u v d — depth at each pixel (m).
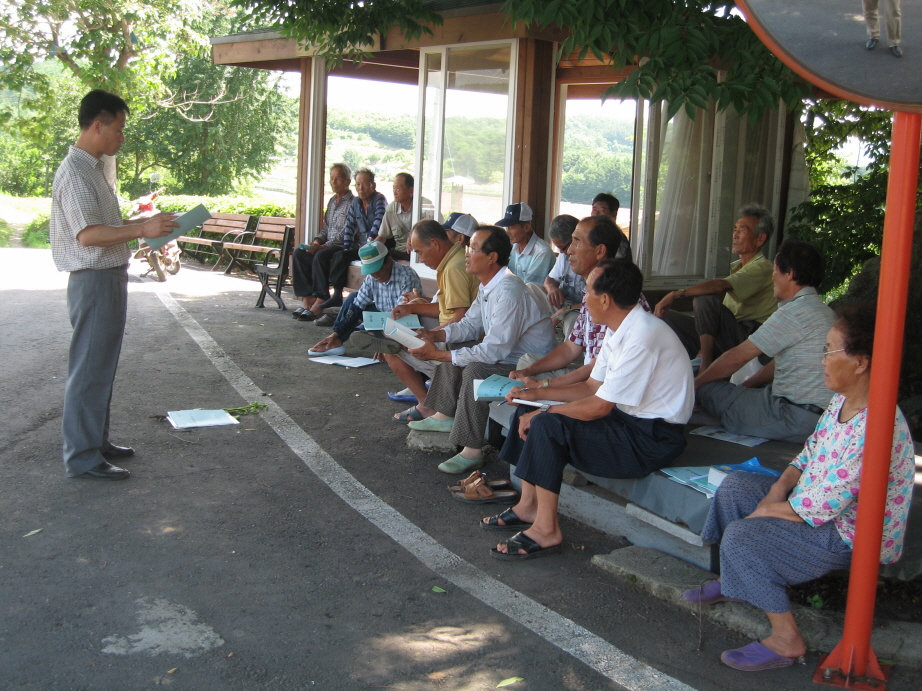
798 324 4.11
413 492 4.57
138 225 4.26
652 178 8.97
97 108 4.32
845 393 2.90
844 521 2.91
